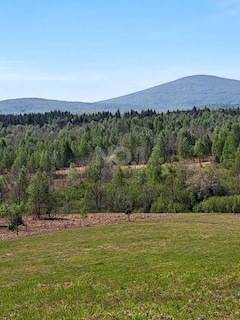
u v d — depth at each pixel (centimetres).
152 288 2175
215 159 11456
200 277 2314
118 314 1747
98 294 2186
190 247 3797
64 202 8881
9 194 9012
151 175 9488
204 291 2020
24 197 8700
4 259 3794
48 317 1858
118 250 3912
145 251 3750
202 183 8781
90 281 2567
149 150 13062
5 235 5259
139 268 2903
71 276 2856
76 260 3541
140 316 1686
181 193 8725
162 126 16675
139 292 2119
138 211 8688
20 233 5391
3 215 5862
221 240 4119
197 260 3003
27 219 6850
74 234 5100
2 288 2628
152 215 7106
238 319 1605
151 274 2550
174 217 6600
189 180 8956
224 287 2069
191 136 13362
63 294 2269
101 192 8688
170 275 2447
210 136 13775
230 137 10919
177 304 1838
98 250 3984
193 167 10044
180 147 11944
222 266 2605
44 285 2617
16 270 3291
